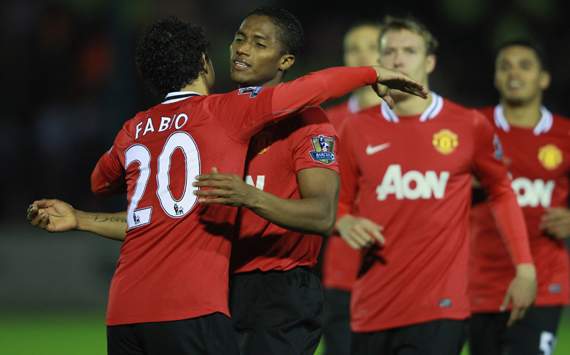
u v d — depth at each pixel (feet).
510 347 77.56
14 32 185.78
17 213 172.45
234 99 49.88
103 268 154.40
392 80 52.70
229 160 49.19
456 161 66.44
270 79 54.85
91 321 136.87
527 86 78.79
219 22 191.01
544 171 78.89
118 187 56.29
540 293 77.05
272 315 53.67
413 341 65.00
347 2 192.03
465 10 190.19
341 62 189.78
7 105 182.50
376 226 65.36
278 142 53.01
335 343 83.76
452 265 65.41
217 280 48.88
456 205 66.23
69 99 184.24
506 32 189.67
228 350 48.57
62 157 177.47
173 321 48.06
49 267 154.20
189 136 49.65
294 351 53.47
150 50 51.85
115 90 169.37
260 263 53.98
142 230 49.62
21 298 153.48
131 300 48.96
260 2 192.65
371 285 66.59
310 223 49.08
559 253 78.02
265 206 47.60
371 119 68.13
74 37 185.68
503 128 79.77
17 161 177.58
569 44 190.19
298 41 55.16
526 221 78.28
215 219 49.03
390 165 66.95
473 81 189.37
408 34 68.28
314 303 54.60
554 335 77.56
